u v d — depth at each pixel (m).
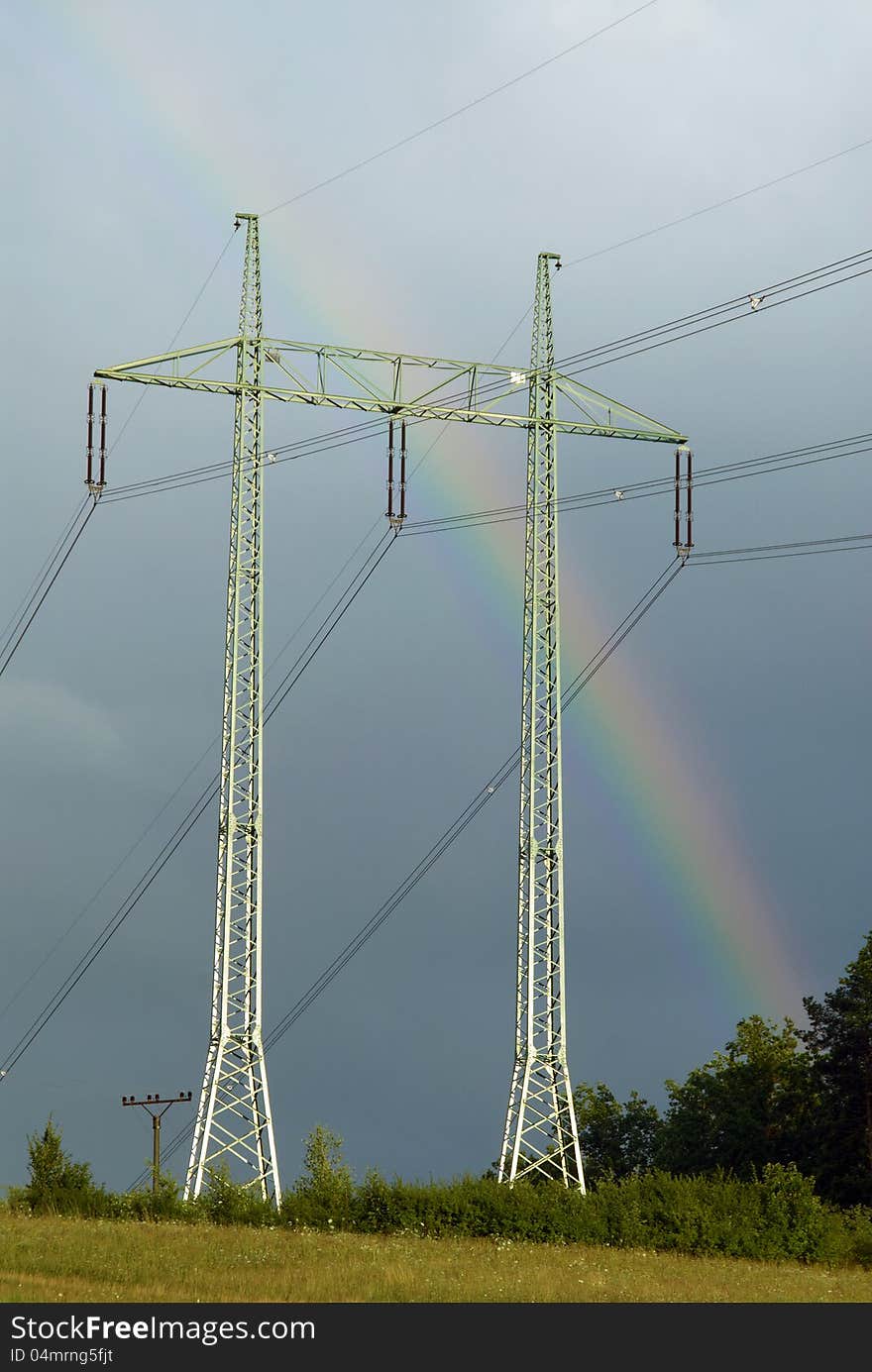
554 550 81.69
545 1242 65.38
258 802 75.75
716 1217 66.75
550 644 80.19
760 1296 46.06
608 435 85.12
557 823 78.19
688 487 86.56
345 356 81.31
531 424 83.38
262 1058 73.75
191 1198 71.69
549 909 77.44
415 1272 48.16
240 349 79.81
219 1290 42.16
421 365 82.69
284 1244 55.94
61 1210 72.56
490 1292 43.50
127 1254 49.34
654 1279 50.78
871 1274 59.28
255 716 76.50
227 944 74.38
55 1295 40.34
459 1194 67.94
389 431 83.62
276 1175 72.44
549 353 84.31
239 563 77.94
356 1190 69.56
